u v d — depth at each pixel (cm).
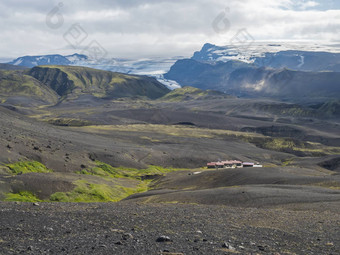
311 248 2720
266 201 6575
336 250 2661
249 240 2920
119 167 19162
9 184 10081
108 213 4284
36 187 10400
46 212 4222
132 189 13425
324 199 6369
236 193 7444
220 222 3950
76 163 16550
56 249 2280
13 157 13875
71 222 3481
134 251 2277
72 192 10794
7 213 3928
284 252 2512
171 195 8519
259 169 12088
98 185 11994
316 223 4059
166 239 2658
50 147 17412
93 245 2406
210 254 2283
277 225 3881
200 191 8475
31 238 2655
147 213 4550
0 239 2581
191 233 3120
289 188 8006
